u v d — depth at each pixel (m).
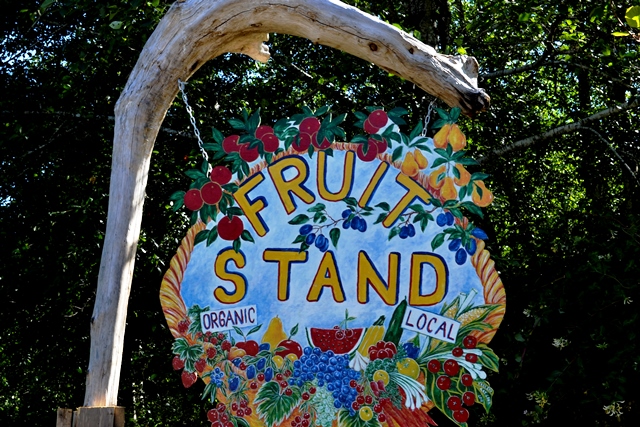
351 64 6.91
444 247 3.31
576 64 7.06
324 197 3.38
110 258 3.64
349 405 3.26
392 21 7.07
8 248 7.70
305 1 3.74
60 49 7.34
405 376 3.26
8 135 7.50
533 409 5.45
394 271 3.32
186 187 7.33
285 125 3.44
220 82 7.71
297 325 3.32
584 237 5.80
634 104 6.70
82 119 7.39
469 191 3.32
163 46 3.80
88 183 7.66
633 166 7.32
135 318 7.41
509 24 7.28
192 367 3.34
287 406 3.28
